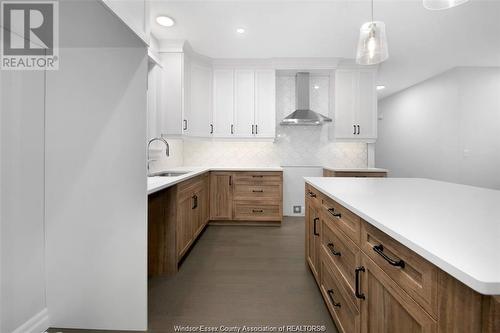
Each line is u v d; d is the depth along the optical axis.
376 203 1.17
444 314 0.61
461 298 0.56
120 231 1.58
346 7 2.62
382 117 6.90
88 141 1.58
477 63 4.32
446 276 0.60
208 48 3.69
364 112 4.16
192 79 3.84
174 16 2.82
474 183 4.64
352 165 4.50
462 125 4.60
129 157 1.57
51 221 1.59
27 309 1.47
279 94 4.55
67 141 1.58
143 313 1.58
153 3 2.57
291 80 4.55
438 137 5.06
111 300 1.59
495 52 3.83
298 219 4.33
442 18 2.85
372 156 4.46
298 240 3.27
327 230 1.69
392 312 0.86
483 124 4.61
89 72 1.57
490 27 3.04
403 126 6.09
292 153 4.55
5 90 1.34
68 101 1.57
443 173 4.96
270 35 3.26
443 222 0.86
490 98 4.58
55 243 1.59
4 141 1.34
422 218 0.91
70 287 1.59
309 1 2.53
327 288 1.69
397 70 4.63
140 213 1.57
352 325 1.23
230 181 3.91
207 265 2.52
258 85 4.15
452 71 4.67
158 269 2.34
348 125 4.17
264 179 3.89
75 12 1.21
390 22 2.92
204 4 2.59
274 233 3.56
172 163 4.00
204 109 4.03
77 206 1.59
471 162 4.64
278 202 3.88
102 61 1.57
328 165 4.53
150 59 2.95
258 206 3.89
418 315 0.71
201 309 1.79
